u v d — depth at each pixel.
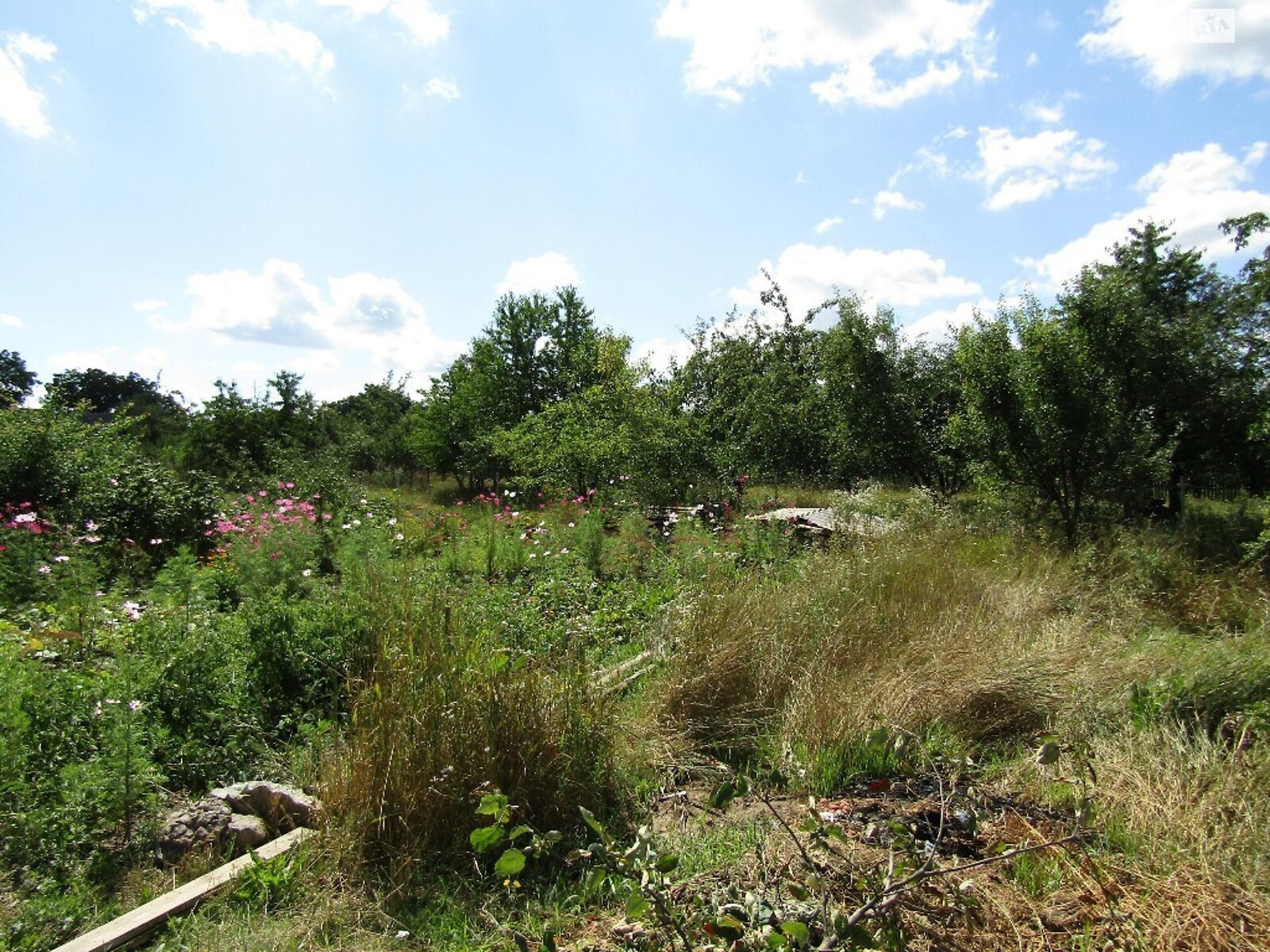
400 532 10.14
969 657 4.79
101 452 10.75
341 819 3.29
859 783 3.76
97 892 3.10
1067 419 9.72
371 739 3.42
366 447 29.36
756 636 4.90
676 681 4.62
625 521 10.94
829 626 5.17
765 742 4.28
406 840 3.20
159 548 9.48
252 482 13.95
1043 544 8.80
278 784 3.80
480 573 8.32
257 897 2.94
